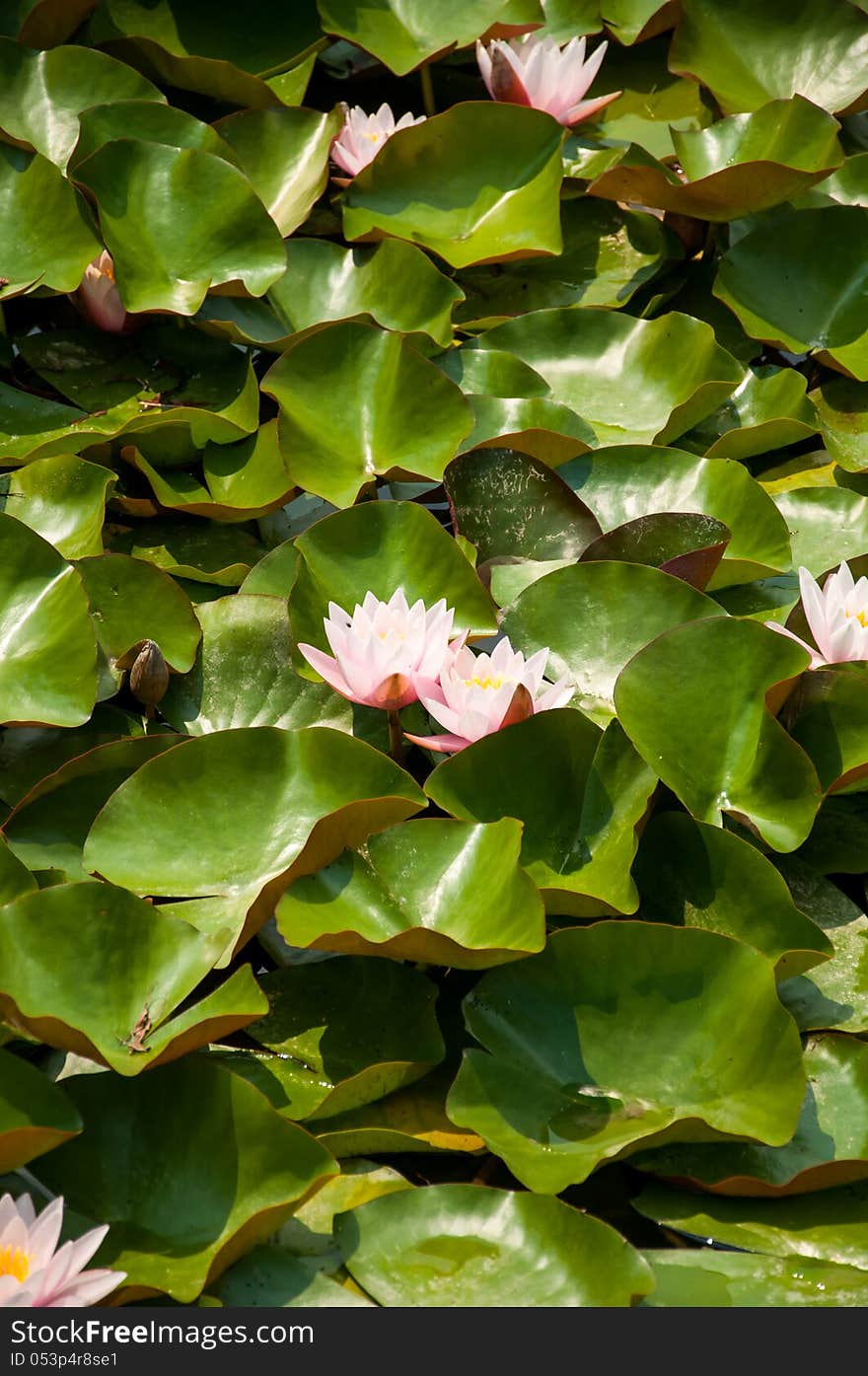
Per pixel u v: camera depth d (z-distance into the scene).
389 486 3.84
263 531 3.78
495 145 4.05
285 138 4.05
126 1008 3.35
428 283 3.92
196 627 3.62
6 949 3.34
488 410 3.84
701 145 4.12
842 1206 3.34
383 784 3.48
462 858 3.44
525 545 3.76
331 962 3.45
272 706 3.60
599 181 4.03
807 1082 3.39
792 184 3.98
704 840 3.46
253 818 3.47
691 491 3.79
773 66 4.25
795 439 3.87
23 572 3.59
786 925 3.43
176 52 4.15
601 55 4.11
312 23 4.20
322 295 3.96
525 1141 3.34
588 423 3.88
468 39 4.22
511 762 3.49
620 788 3.50
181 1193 3.30
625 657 3.62
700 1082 3.36
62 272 3.84
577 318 3.96
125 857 3.44
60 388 3.84
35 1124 3.28
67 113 3.99
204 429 3.78
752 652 3.54
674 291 4.05
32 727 3.57
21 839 3.48
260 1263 3.29
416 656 3.51
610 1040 3.39
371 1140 3.35
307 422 3.77
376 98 4.29
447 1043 3.43
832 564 3.76
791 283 4.02
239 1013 3.31
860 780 3.55
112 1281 3.22
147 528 3.77
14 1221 3.22
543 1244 3.29
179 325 3.90
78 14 4.10
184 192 3.89
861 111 4.26
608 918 3.48
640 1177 3.37
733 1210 3.34
